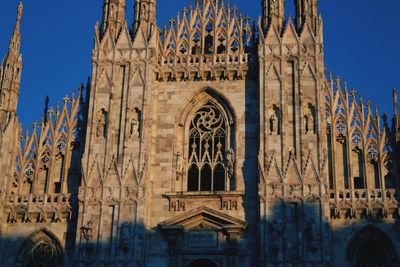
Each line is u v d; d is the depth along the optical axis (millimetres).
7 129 54219
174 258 49625
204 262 50125
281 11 55969
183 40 56938
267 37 54406
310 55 53438
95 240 49625
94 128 52969
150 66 54500
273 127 51688
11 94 55531
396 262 48375
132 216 50000
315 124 51500
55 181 53750
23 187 53625
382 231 49125
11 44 57188
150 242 50406
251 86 54500
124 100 53625
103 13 57312
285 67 53438
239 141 52812
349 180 51219
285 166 50250
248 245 49562
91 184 51094
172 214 51125
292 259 47750
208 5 58031
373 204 49562
